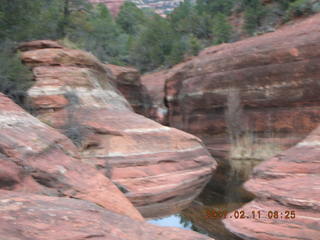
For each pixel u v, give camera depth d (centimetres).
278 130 1538
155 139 1112
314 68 1410
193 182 1042
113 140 1026
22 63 1247
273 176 847
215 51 2247
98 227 359
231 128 1777
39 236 301
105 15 5697
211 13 5438
